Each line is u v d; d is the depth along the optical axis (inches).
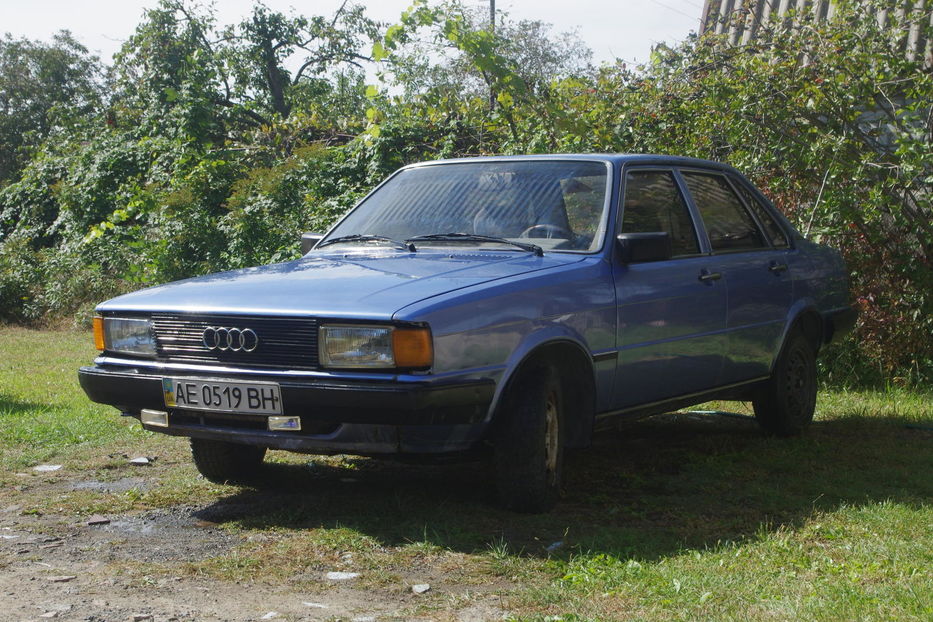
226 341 155.9
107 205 650.2
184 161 588.7
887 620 114.6
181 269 549.6
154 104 670.5
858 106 318.7
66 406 283.9
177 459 218.2
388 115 498.9
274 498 182.1
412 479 197.3
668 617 118.0
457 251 182.9
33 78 1846.7
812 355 247.6
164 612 121.3
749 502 179.2
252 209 506.6
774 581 132.2
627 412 185.0
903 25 323.3
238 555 145.9
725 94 315.9
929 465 211.2
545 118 359.9
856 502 177.9
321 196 511.2
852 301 313.6
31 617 119.0
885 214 318.7
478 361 152.0
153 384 160.7
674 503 178.2
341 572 138.2
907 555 143.5
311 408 148.0
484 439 160.7
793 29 335.9
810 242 251.4
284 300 154.7
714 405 290.5
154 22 716.7
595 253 179.8
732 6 486.0
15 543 154.0
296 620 118.6
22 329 563.2
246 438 156.9
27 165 787.4
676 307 192.5
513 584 133.5
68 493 187.9
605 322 175.2
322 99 1138.0
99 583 133.1
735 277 211.2
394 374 144.9
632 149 344.2
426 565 141.4
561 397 171.0
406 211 200.7
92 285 585.3
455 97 487.5
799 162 312.2
